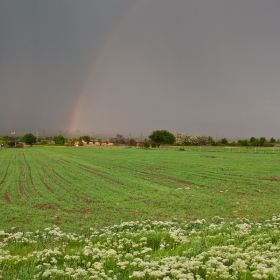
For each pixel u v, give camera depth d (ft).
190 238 31.48
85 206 56.13
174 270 20.88
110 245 29.71
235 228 37.11
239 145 388.37
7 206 55.77
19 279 21.11
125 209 53.98
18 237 31.48
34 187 78.59
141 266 22.31
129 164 140.46
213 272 20.74
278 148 311.88
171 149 313.73
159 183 85.56
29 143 410.52
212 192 71.67
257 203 59.31
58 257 26.30
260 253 25.16
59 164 143.33
